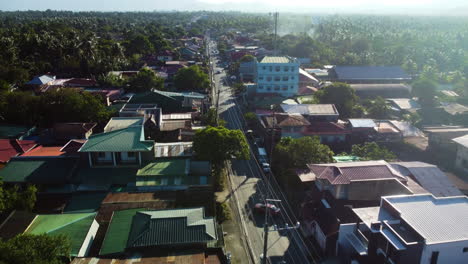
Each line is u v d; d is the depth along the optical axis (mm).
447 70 119562
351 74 97688
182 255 27406
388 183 34188
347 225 29672
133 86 82000
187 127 56469
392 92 83938
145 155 43062
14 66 89938
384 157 43906
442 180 37250
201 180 40062
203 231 29250
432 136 52312
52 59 107938
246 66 108188
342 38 158375
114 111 61188
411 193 31797
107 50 117875
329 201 34500
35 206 35844
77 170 41531
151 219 29844
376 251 26359
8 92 62594
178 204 35719
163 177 40000
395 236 24625
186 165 41812
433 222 25531
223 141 40781
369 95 83062
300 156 42969
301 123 53531
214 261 27766
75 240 28469
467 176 44469
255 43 167375
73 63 100000
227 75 113062
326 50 133500
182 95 71438
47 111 59312
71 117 58781
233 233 35188
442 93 81688
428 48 139000
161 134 54594
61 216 31547
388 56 124312
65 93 60125
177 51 139750
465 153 45438
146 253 27656
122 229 30625
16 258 21891
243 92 88188
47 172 40312
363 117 67812
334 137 55312
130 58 116250
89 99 60594
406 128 57125
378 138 55406
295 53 132625
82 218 31078
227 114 73062
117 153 42156
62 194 38969
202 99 74812
